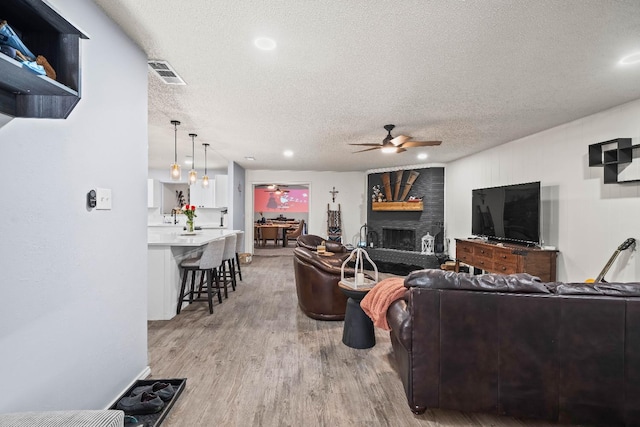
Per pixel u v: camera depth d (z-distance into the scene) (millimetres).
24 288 1289
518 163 4578
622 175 3094
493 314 1772
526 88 2771
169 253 3545
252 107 3342
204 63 2355
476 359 1794
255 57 2262
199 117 3693
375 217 7668
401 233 7121
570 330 1719
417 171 6836
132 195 2072
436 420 1867
